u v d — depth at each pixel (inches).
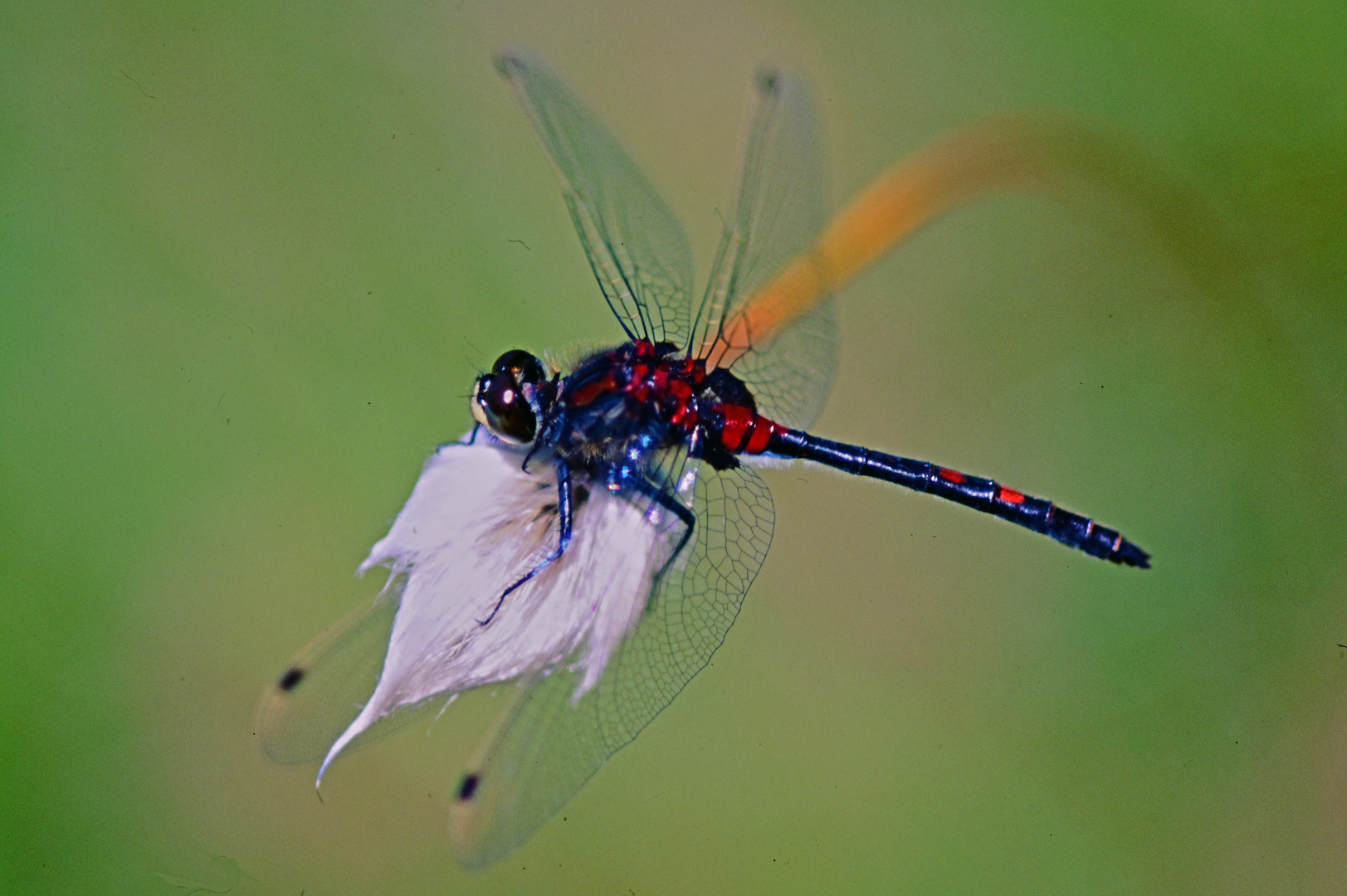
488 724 25.3
